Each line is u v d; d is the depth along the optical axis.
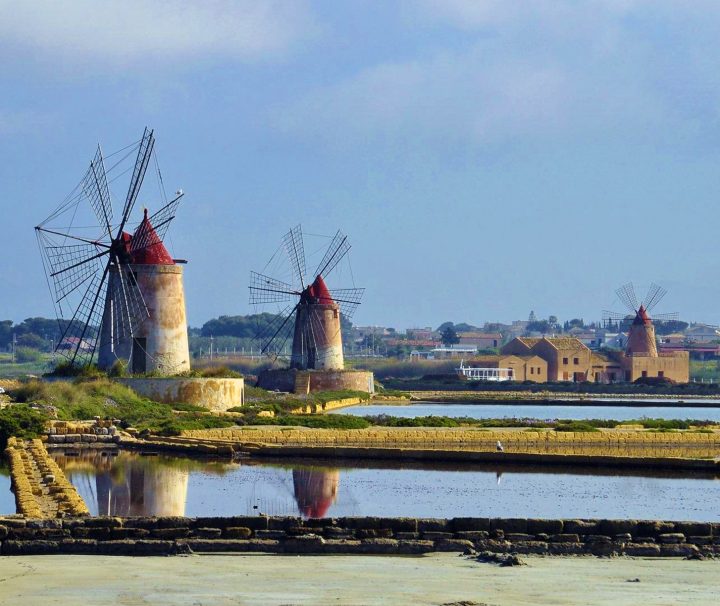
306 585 63.22
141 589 61.50
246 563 70.44
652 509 108.06
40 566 68.25
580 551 75.69
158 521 76.44
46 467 120.12
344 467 144.88
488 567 69.88
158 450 160.25
